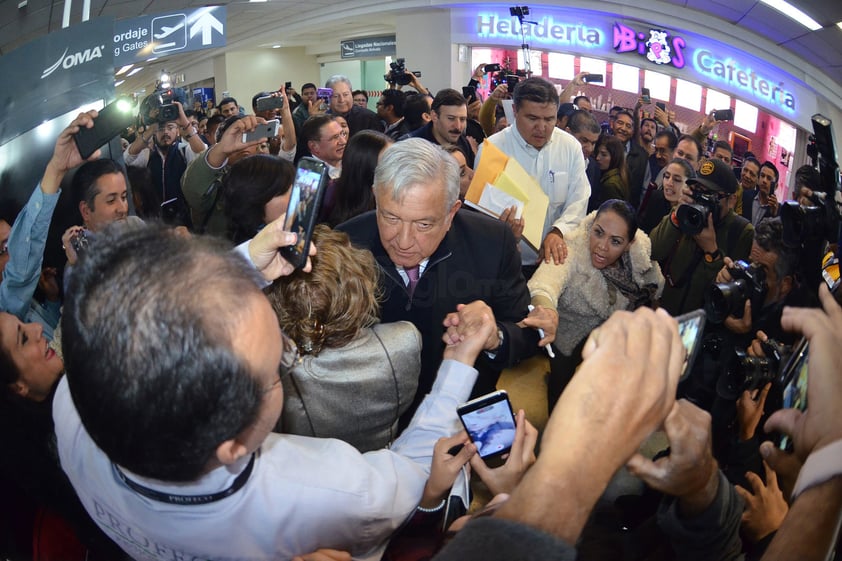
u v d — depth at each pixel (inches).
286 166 74.2
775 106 119.4
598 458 17.6
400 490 35.5
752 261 51.4
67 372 22.9
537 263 94.3
